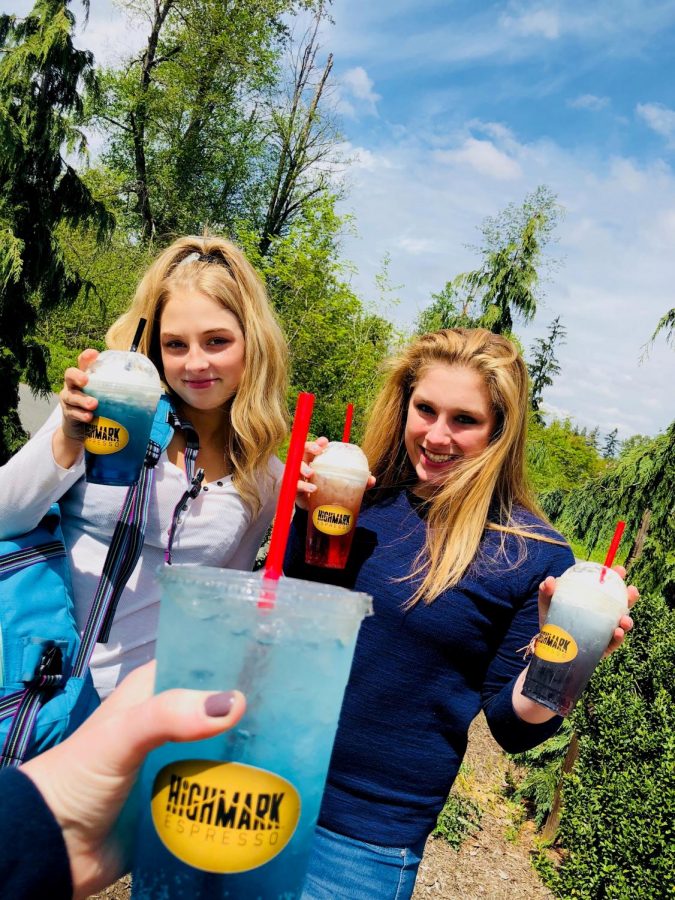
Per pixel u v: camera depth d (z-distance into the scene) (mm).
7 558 1660
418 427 1986
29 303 7805
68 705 1570
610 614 1527
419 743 1787
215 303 2027
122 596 1951
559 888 3855
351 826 1753
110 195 18031
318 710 662
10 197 7215
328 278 12133
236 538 2123
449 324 9625
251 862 635
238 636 635
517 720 1686
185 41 18469
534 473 8211
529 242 8984
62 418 1756
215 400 2057
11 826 639
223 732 612
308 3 18844
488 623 1819
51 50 7070
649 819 3361
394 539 1938
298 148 19938
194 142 19219
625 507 5660
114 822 687
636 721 3729
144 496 1920
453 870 3895
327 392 11898
